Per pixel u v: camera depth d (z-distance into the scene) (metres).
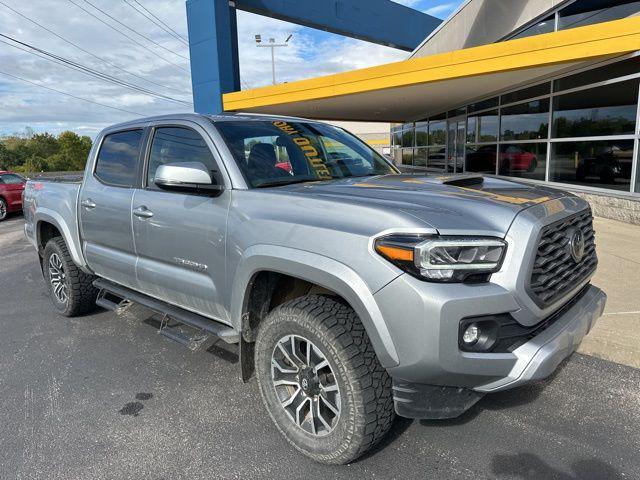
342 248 2.41
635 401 3.24
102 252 4.30
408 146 25.14
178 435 3.04
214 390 3.60
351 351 2.44
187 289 3.40
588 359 3.84
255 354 2.91
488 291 2.24
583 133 10.34
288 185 3.23
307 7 21.45
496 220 2.40
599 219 9.49
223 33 17.45
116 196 4.01
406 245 2.23
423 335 2.19
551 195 2.88
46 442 3.00
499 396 3.34
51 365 4.09
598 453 2.73
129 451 2.89
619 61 9.15
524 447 2.80
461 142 17.50
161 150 3.74
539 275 2.44
